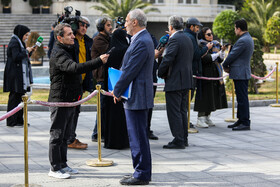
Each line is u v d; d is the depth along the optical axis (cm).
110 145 688
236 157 651
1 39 2506
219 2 4400
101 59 505
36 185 503
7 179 529
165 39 680
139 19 509
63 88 524
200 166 601
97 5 2900
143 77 512
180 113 697
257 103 1150
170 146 699
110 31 721
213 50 860
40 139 745
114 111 679
